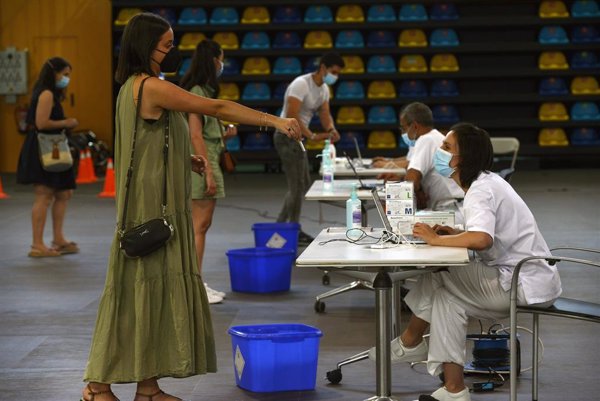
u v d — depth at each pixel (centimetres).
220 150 945
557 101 2498
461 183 623
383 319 593
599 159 2583
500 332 750
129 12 2477
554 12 2483
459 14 2512
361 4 2477
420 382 691
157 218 570
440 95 2467
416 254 564
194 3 2455
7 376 723
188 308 577
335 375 689
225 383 696
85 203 1875
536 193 1944
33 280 1108
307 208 1745
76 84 2544
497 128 2519
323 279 1072
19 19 2530
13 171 2556
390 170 1138
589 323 869
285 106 1297
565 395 656
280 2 2455
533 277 594
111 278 572
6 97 2528
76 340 832
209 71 931
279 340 667
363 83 2517
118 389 684
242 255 1024
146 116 573
